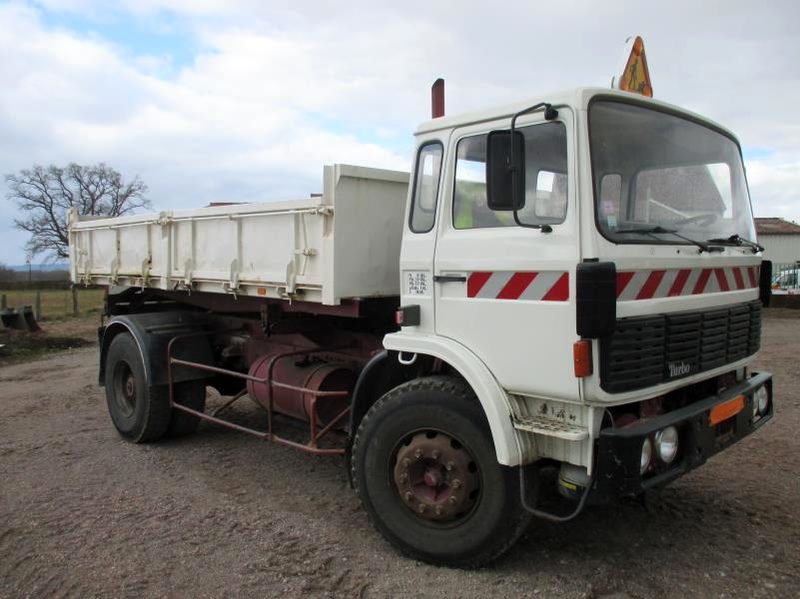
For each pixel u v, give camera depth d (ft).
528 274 10.92
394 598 11.02
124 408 20.97
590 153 10.44
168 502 15.46
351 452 13.78
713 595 10.88
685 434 11.27
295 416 16.49
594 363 10.10
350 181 13.91
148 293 22.97
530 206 11.08
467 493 11.66
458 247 11.97
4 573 12.25
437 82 13.74
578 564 12.02
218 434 21.49
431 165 12.73
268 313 17.10
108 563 12.43
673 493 15.26
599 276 9.70
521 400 11.44
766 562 11.95
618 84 12.88
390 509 12.54
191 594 11.30
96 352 44.78
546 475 12.89
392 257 14.85
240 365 20.47
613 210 10.78
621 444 10.16
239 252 16.80
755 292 14.02
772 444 18.85
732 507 14.44
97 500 15.64
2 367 39.91
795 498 14.89
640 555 12.33
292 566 12.19
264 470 17.79
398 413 12.35
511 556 12.37
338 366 16.15
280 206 15.15
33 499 15.72
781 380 28.30
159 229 20.12
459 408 11.66
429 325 12.57
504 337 11.30
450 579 11.60
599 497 10.37
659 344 10.88
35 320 57.16
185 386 20.27
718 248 12.40
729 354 12.78
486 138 11.63
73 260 26.08
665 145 12.16
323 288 14.05
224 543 13.20
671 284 11.26
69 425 23.27
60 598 11.30
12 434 22.13
